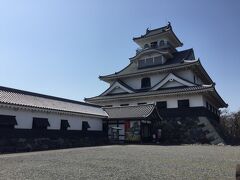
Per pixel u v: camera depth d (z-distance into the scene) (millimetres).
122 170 8086
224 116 41875
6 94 17172
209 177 7004
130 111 25344
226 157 11766
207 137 24438
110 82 38000
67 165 9164
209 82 36906
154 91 29906
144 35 39094
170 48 36688
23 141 16406
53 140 18906
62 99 23234
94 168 8492
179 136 26344
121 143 23906
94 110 25578
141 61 36125
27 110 17203
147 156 12141
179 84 29359
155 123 26844
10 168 8508
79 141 21531
